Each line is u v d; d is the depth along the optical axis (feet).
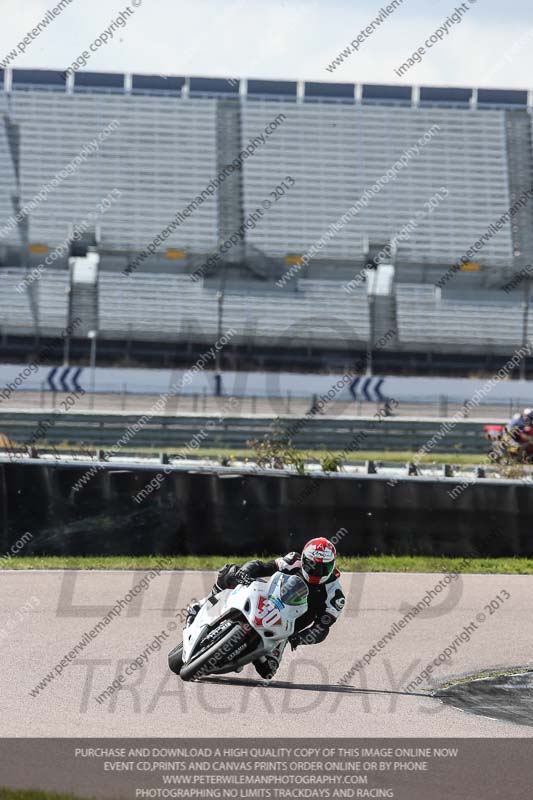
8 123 590.55
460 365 522.88
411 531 172.45
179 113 606.14
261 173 592.19
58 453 214.48
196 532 167.53
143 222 570.05
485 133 615.98
